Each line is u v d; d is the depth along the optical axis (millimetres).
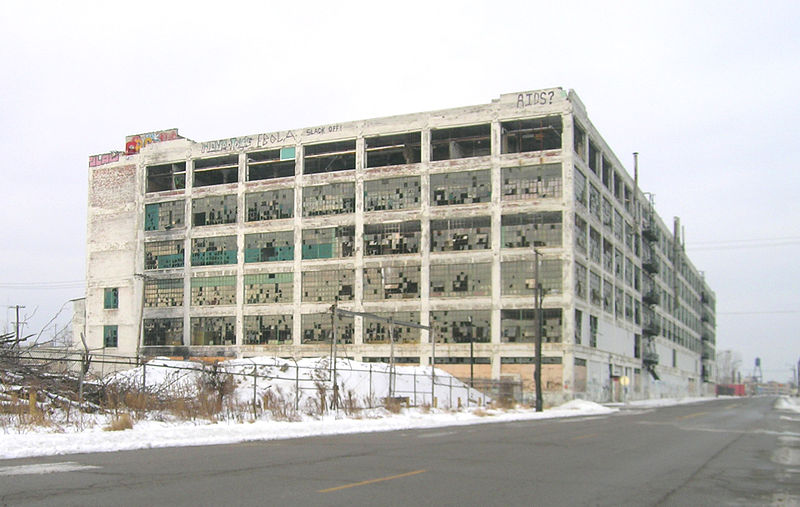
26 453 13859
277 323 67688
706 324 151625
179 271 72500
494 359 59531
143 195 75500
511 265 60219
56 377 24078
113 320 75438
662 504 9867
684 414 43062
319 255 66938
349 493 10062
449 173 63094
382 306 63562
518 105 61250
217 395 27859
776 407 61875
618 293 75312
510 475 12430
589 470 13398
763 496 10695
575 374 58781
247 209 70562
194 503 9008
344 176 66625
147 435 17500
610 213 72938
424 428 25656
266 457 14398
